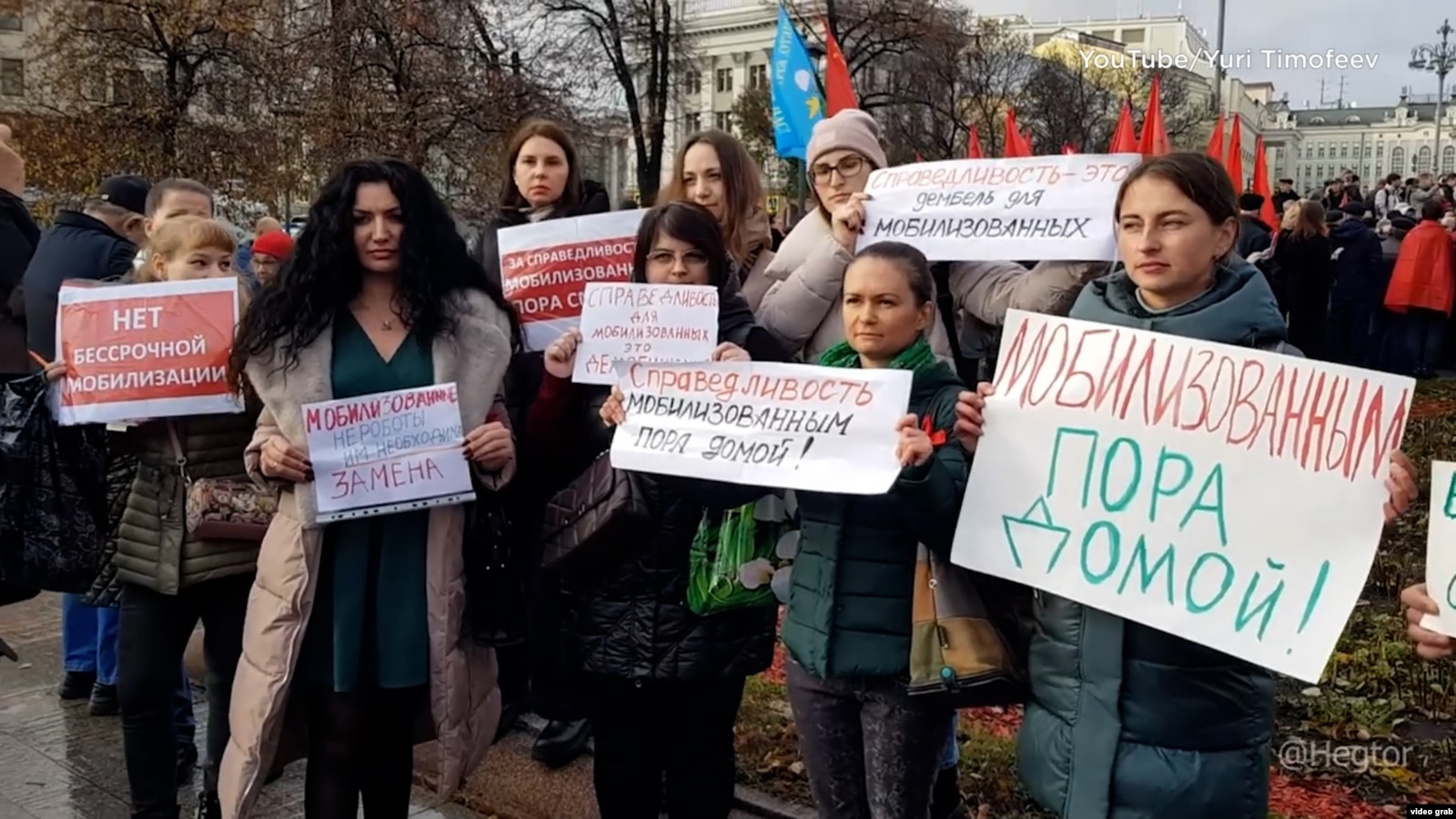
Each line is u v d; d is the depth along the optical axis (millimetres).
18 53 27688
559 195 3893
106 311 3135
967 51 35625
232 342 2826
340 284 2682
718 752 2891
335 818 2682
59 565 3203
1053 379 2281
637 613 2748
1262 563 2039
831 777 2580
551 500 2875
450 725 2717
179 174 19250
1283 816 3381
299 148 19156
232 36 19656
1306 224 11195
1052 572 2195
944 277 3271
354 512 2609
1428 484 7176
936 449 2434
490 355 2789
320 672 2682
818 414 2459
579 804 3600
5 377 4137
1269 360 2076
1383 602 5461
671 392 2654
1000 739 3949
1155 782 2080
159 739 3162
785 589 2654
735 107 35875
